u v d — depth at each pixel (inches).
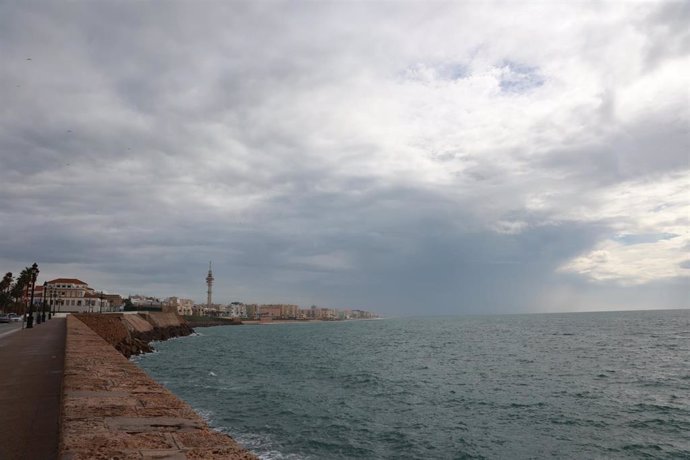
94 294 6136.8
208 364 2175.2
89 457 211.0
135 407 320.5
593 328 4943.4
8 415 368.5
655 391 1290.6
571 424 938.7
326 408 1123.9
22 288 4849.9
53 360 713.0
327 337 5054.1
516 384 1462.8
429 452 780.0
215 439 249.9
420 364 2108.8
